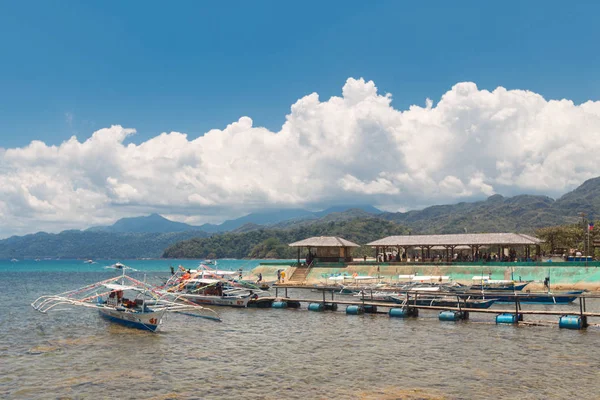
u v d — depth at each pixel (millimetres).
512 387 25453
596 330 40562
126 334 39688
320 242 91875
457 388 25312
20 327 42844
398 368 29141
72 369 29109
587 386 25562
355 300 62031
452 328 42094
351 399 23672
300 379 26969
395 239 88312
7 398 24078
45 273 165500
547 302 56375
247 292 60938
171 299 60156
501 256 89438
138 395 24375
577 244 113562
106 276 143375
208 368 29234
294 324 44750
